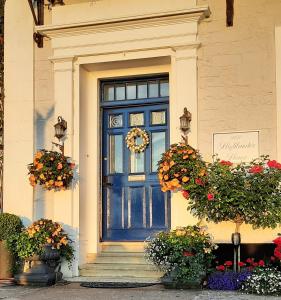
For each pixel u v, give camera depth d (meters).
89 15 7.92
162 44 7.57
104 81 8.45
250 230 7.03
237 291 6.44
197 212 7.11
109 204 8.34
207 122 7.38
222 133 7.30
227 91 7.35
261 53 7.27
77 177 7.86
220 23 7.44
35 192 8.04
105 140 8.45
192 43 7.43
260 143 7.16
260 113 7.20
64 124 7.92
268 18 7.27
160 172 7.14
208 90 7.41
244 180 6.83
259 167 6.76
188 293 6.34
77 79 8.01
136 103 8.27
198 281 6.57
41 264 7.27
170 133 7.66
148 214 8.15
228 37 7.40
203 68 7.45
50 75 8.14
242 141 7.23
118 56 7.82
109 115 8.47
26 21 8.30
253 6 7.34
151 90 8.27
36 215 8.00
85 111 8.20
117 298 6.09
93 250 8.10
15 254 7.62
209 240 6.80
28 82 8.20
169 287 6.69
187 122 7.30
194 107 7.39
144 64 7.99
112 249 8.16
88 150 8.23
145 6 7.67
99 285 7.06
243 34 7.36
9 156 8.17
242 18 7.37
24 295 6.42
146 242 7.66
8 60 8.31
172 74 7.63
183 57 7.49
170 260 6.61
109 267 7.76
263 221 6.77
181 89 7.46
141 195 8.22
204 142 7.36
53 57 8.02
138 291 6.57
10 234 7.67
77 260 7.73
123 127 8.39
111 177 8.38
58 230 7.46
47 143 8.06
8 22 8.36
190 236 6.71
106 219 8.31
